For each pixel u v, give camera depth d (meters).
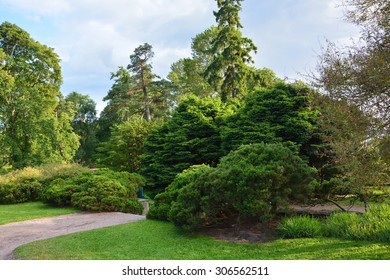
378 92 5.60
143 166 18.09
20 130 23.11
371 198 8.20
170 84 30.16
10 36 24.16
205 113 16.70
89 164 37.50
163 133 18.11
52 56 26.08
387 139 5.60
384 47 5.82
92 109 45.00
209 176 7.12
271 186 6.85
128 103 29.95
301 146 12.02
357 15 6.41
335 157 7.24
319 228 6.49
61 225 9.27
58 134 24.23
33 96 23.62
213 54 23.42
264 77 22.11
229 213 8.06
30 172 15.63
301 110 11.87
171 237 7.00
